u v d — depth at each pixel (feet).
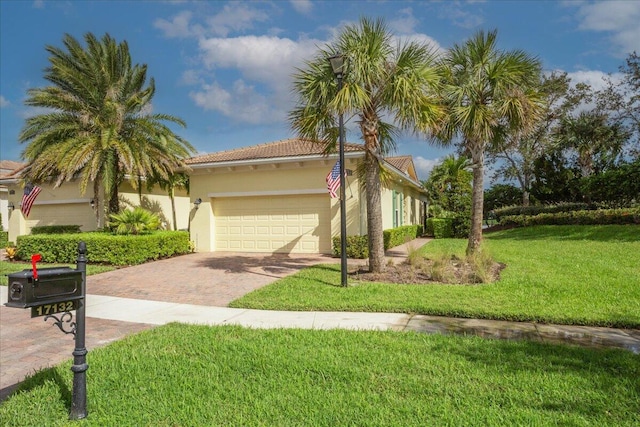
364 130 33.78
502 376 13.28
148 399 12.33
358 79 30.60
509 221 84.94
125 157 47.50
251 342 17.29
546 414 10.81
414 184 72.74
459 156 90.63
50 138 50.03
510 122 39.19
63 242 45.44
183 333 19.03
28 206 54.19
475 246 40.45
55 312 10.23
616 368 13.93
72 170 46.55
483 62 37.78
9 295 9.39
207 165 52.47
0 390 13.80
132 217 47.47
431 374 13.62
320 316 22.15
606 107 80.48
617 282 28.43
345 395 12.25
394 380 13.19
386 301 24.32
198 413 11.39
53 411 11.76
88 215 63.36
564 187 91.09
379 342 16.96
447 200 91.40
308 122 33.78
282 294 27.14
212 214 55.36
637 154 78.79
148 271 39.52
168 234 49.44
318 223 50.62
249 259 46.73
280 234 52.29
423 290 27.25
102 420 11.11
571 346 16.34
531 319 20.57
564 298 24.21
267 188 51.96
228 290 30.27
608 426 10.16
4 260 50.62
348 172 45.80
